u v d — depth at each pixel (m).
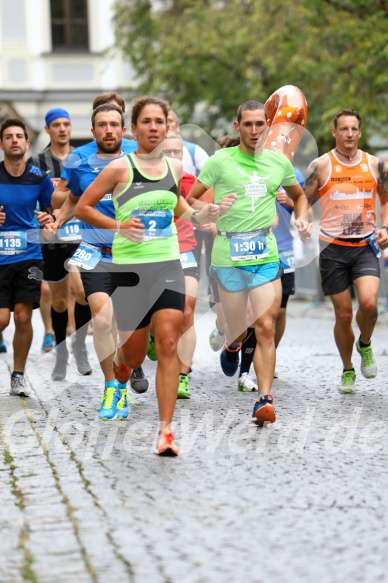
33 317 32.94
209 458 12.23
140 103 12.40
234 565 8.48
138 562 8.59
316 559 8.60
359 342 17.44
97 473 11.59
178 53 46.94
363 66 34.81
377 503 10.24
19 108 61.09
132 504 10.29
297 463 11.95
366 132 36.22
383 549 8.84
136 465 11.91
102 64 61.34
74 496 10.63
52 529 9.53
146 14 49.44
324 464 11.89
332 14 36.41
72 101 61.41
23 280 16.95
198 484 11.03
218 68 46.84
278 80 44.59
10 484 11.20
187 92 48.06
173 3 49.44
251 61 45.47
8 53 60.91
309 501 10.33
